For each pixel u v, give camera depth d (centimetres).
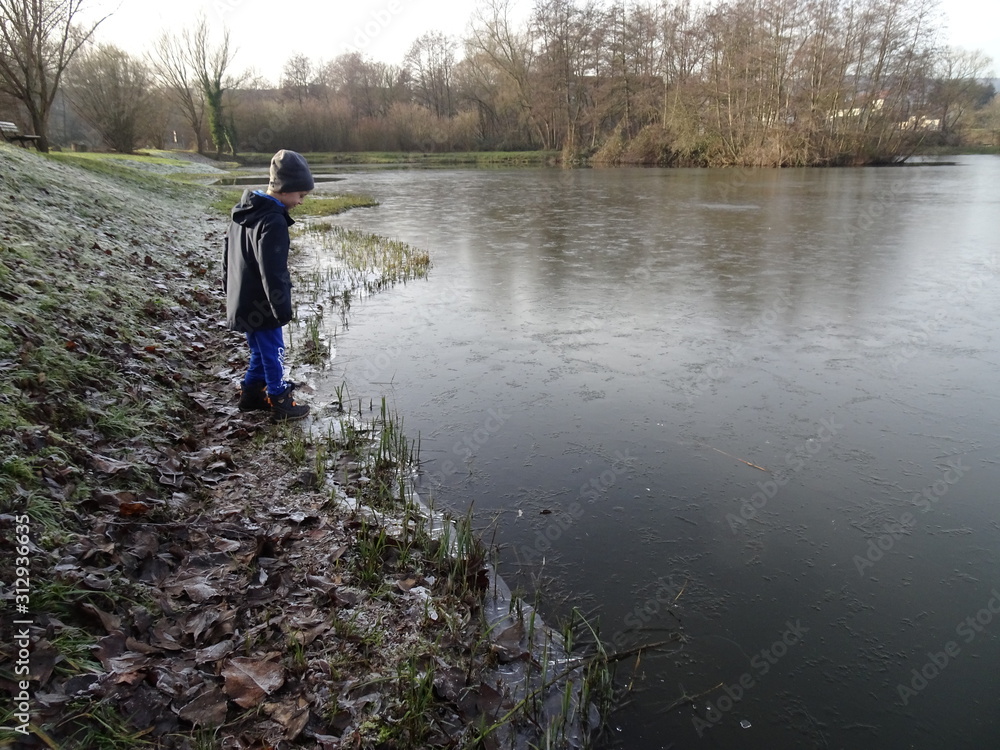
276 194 445
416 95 5997
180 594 288
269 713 238
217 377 555
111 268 689
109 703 222
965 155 5275
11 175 852
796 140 3903
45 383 391
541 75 4919
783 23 3872
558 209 1986
